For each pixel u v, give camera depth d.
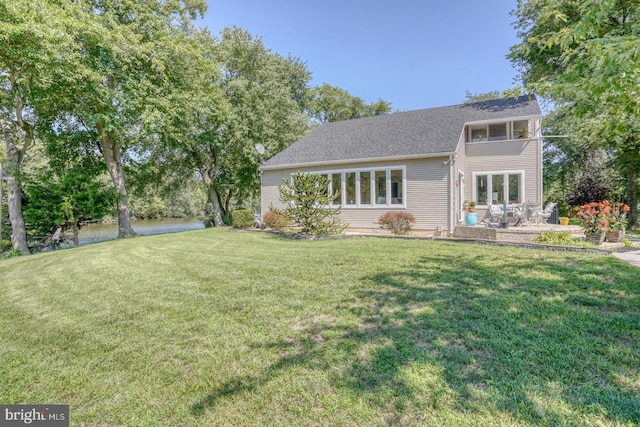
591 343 3.20
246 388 2.75
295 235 12.09
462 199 14.11
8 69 12.77
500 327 3.62
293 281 5.82
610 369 2.75
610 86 3.91
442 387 2.59
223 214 26.44
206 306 4.72
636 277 5.25
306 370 2.95
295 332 3.75
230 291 5.39
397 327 3.73
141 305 4.89
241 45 23.34
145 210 39.31
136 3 15.48
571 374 2.70
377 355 3.12
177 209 40.94
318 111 37.84
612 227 9.16
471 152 14.66
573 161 24.91
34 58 11.19
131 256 9.19
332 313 4.27
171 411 2.53
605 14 4.07
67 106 15.41
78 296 5.53
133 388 2.84
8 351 3.59
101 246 11.95
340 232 12.13
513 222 13.11
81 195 15.98
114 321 4.32
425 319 3.91
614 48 3.53
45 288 6.24
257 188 25.31
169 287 5.78
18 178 14.56
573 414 2.24
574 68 4.48
